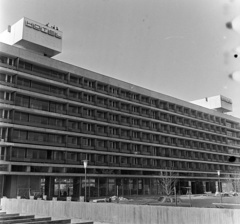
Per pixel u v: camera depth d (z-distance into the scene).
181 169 57.88
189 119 57.12
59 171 44.22
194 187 53.72
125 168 53.91
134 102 58.94
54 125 45.78
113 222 10.16
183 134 58.22
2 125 38.44
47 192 42.94
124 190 54.38
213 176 46.47
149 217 9.18
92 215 10.97
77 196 46.38
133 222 9.60
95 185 49.59
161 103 64.75
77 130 48.09
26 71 42.38
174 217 8.40
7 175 39.41
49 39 47.47
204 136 52.06
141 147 58.69
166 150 62.88
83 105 49.50
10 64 41.62
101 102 54.47
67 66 48.00
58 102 46.66
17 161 39.19
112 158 53.91
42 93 43.69
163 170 55.41
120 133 55.78
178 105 61.12
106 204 10.54
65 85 47.12
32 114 43.25
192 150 54.81
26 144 40.44
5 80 41.03
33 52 47.12
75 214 11.59
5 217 11.10
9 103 39.78
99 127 53.34
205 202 29.56
